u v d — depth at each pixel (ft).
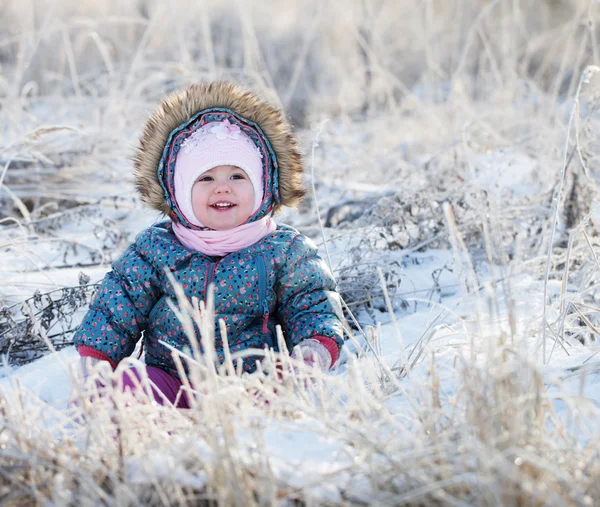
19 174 20.49
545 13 41.11
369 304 15.40
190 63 29.07
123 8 37.09
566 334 12.91
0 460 8.40
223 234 11.77
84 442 9.00
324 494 7.68
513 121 25.59
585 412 8.77
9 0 37.04
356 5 41.55
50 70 33.47
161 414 9.32
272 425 8.78
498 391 8.14
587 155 17.90
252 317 11.62
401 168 21.63
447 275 16.38
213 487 7.78
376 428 8.45
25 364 13.69
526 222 17.60
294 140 12.57
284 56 42.86
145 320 11.74
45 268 16.74
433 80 33.14
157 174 12.18
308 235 18.83
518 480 7.23
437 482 7.55
